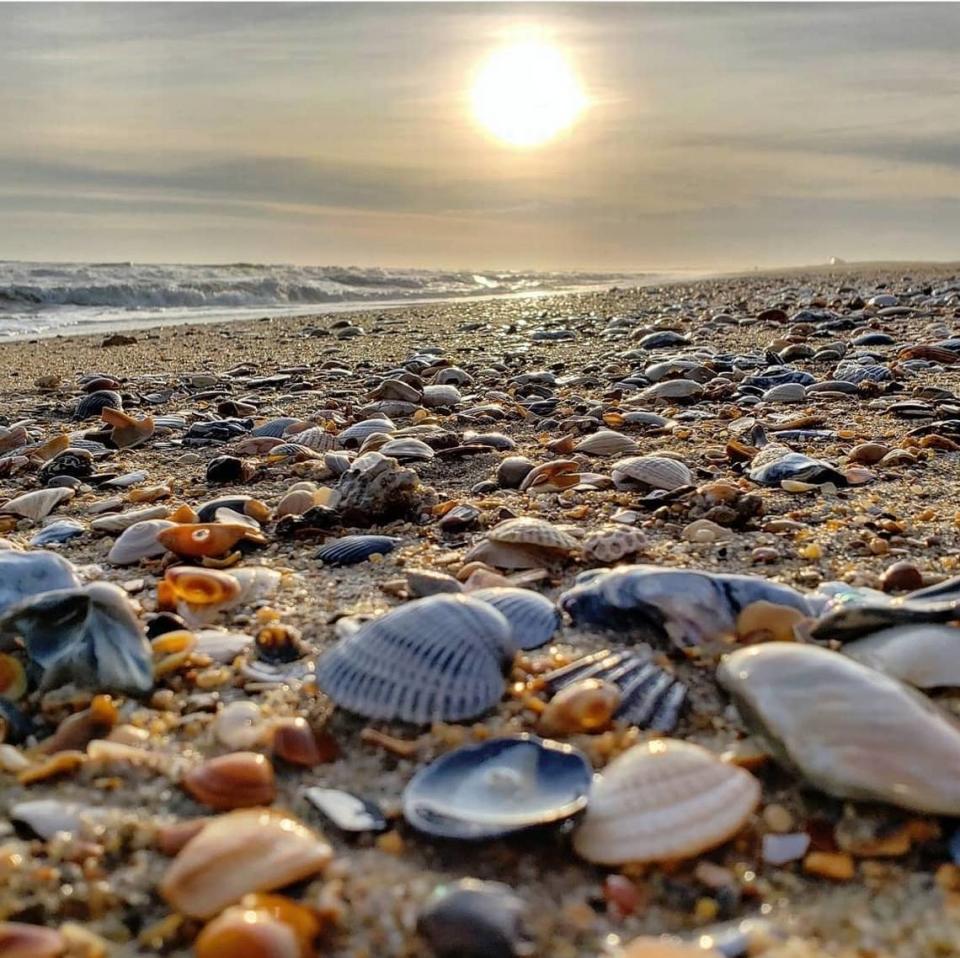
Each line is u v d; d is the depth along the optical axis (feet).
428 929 0.50
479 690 0.71
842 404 1.89
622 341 3.26
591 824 0.57
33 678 0.75
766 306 4.34
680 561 1.00
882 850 0.56
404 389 2.08
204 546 1.08
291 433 1.80
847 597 0.84
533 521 1.05
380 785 0.63
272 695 0.74
